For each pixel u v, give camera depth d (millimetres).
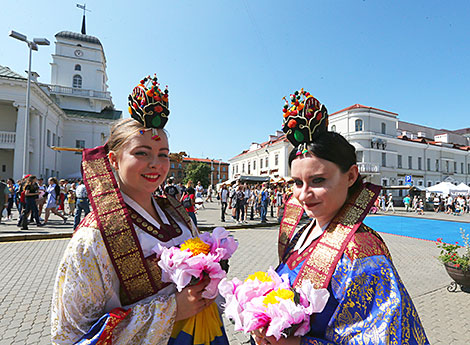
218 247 1153
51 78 29812
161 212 1339
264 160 40125
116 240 1061
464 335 3053
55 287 1032
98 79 31547
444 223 15172
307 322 900
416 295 4195
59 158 27594
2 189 9180
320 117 1072
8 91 19969
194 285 1064
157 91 1206
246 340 2900
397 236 10336
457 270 4234
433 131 46125
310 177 1040
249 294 965
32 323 3104
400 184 32875
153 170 1176
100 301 1035
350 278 915
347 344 869
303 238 1254
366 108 31531
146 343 975
